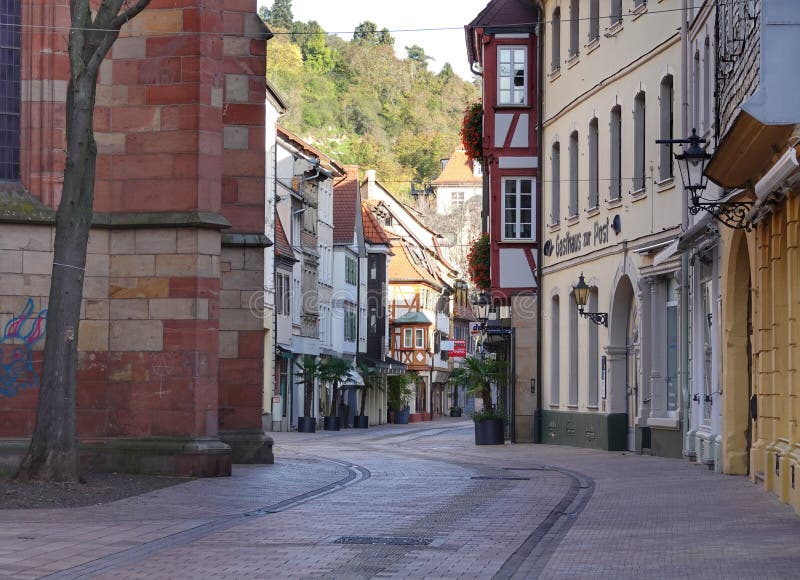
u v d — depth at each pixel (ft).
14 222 75.31
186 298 76.89
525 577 37.73
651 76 100.22
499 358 152.05
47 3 77.00
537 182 132.16
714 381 80.64
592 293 116.47
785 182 51.75
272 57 496.64
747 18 58.08
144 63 77.97
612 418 110.93
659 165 97.55
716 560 40.57
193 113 77.41
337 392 246.06
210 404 77.56
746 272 73.36
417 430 213.66
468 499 63.62
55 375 67.72
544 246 131.44
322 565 39.93
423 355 344.49
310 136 481.87
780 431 62.34
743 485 66.85
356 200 267.59
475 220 444.14
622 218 107.04
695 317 87.40
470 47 142.31
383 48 536.42
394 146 508.94
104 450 76.74
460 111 539.70
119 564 40.01
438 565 40.14
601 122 113.29
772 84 41.57
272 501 62.13
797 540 45.03
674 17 94.99
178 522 52.39
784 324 61.21
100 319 77.36
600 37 113.09
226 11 92.07
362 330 285.84
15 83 77.25
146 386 77.00
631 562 40.55
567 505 60.49
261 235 91.86
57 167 76.64
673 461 90.43
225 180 91.76
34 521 52.54
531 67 132.36
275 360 196.75
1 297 75.31
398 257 344.69
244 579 37.04
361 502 61.93
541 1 130.00
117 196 77.87
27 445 74.95
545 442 130.62
